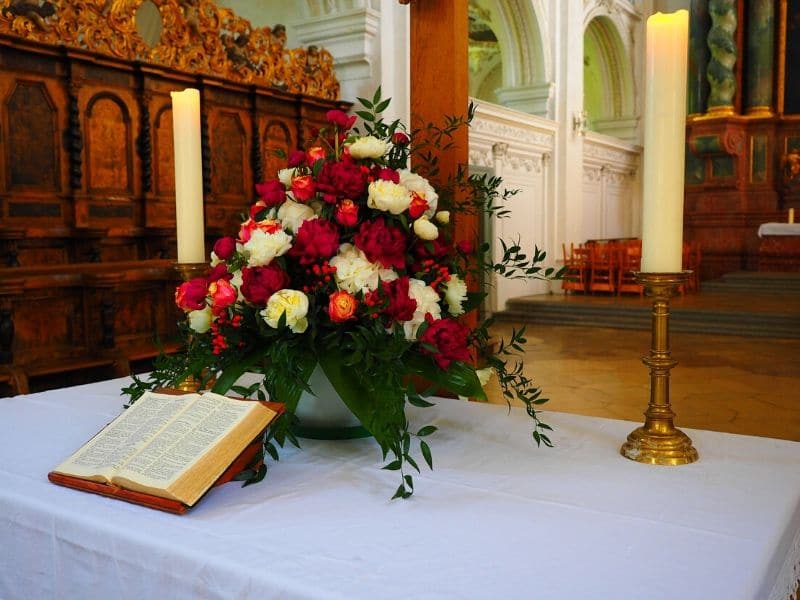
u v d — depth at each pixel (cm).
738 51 1625
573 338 1098
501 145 1321
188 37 783
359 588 108
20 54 649
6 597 151
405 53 1009
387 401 152
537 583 110
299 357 164
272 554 120
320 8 995
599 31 1712
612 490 149
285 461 171
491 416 210
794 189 1611
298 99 914
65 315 569
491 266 192
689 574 112
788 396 685
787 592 130
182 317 662
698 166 1675
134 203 752
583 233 1630
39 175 673
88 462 154
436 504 142
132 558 128
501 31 1455
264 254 165
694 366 848
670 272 164
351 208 170
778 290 1409
